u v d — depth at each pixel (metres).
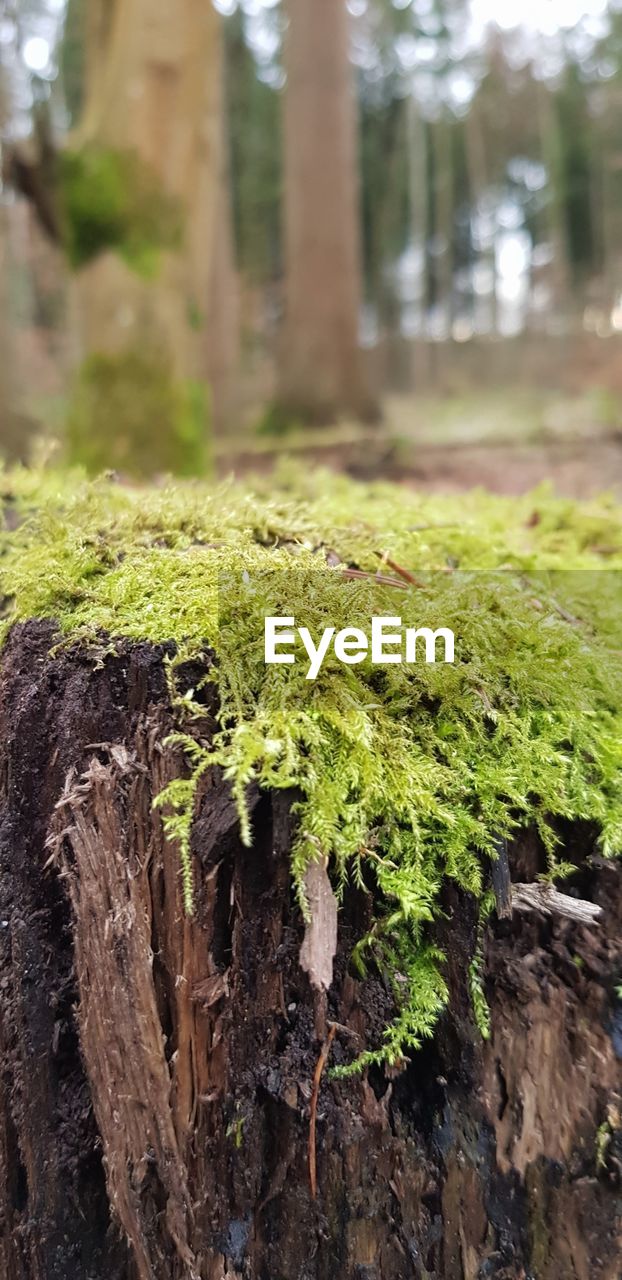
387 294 5.08
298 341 2.17
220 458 1.57
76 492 0.41
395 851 0.25
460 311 5.43
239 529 0.35
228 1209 0.26
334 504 0.48
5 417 1.60
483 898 0.26
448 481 1.46
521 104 4.39
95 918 0.25
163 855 0.26
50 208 1.02
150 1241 0.26
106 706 0.27
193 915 0.25
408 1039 0.25
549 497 0.64
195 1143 0.26
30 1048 0.27
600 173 4.25
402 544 0.38
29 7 2.66
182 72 1.03
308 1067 0.25
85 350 1.02
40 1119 0.27
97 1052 0.25
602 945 0.27
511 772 0.26
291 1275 0.27
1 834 0.28
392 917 0.24
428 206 4.93
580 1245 0.27
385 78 4.02
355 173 2.24
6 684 0.29
